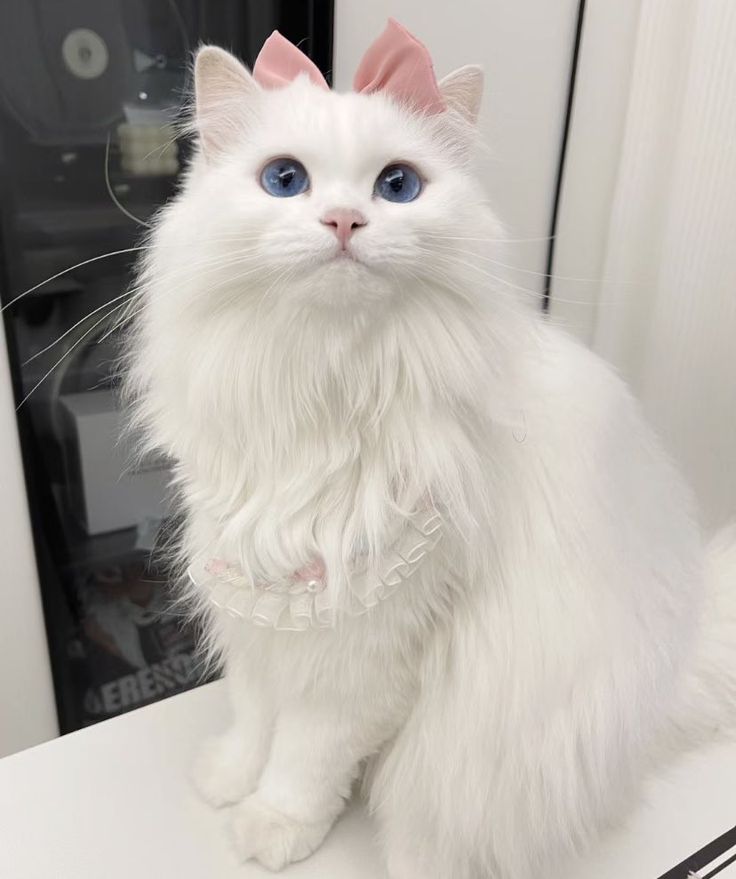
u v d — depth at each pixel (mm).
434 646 593
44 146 871
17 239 889
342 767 625
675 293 956
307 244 429
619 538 611
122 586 1111
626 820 678
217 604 560
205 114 525
